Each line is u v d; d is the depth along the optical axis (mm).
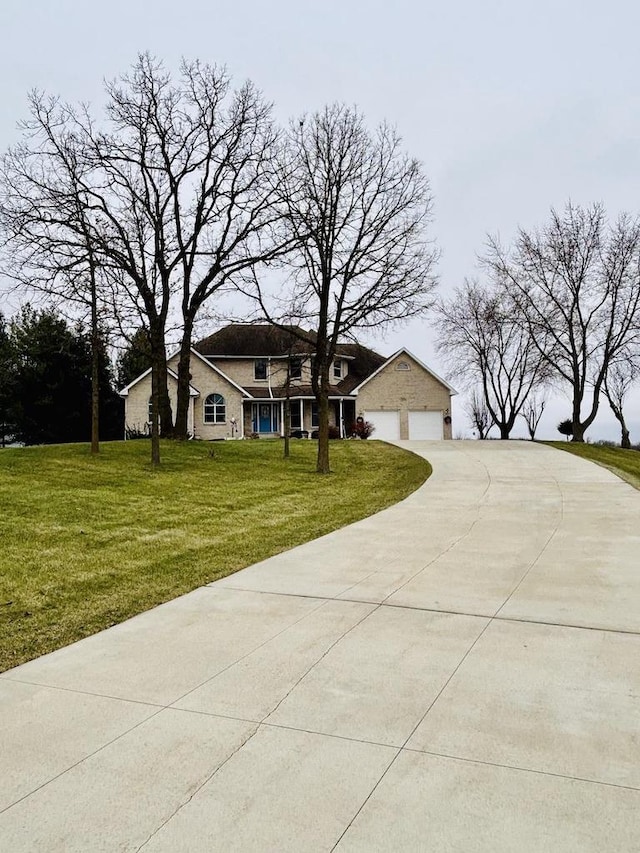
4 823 3070
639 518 10773
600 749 3600
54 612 6488
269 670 4828
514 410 44625
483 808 3090
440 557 8359
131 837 2955
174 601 6766
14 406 40781
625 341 34750
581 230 35000
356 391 39531
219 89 24062
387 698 4301
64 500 13188
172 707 4254
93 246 20078
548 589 6758
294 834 2945
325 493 15297
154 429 19578
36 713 4211
